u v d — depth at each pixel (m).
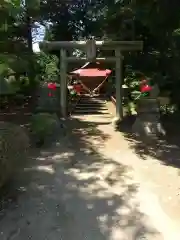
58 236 4.65
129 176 6.97
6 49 10.77
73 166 7.56
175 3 9.05
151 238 4.65
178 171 7.24
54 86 13.70
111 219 5.16
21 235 4.65
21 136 6.29
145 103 10.69
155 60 12.56
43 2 20.70
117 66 12.58
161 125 10.34
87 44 12.10
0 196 5.78
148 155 8.52
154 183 6.59
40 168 7.29
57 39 22.61
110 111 15.93
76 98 18.92
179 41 10.80
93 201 5.76
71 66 25.64
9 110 14.22
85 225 4.96
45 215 5.22
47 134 9.59
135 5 9.77
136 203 5.71
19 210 5.34
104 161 7.98
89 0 20.06
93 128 11.64
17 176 6.71
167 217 5.25
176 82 12.20
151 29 10.61
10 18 8.80
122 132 11.08
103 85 23.64
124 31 13.58
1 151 5.16
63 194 6.00
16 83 12.61
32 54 13.16
